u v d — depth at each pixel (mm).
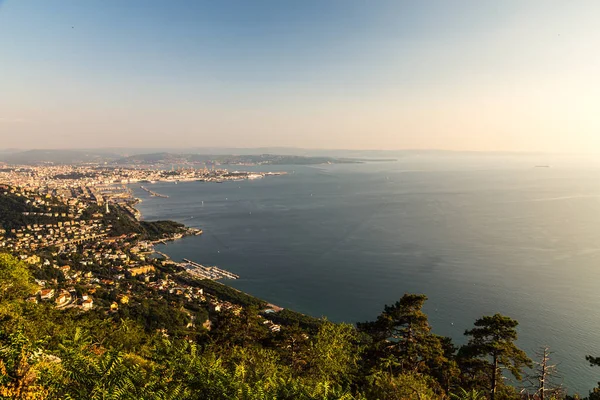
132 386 11438
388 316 27969
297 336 27641
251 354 22078
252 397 12406
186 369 12938
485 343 24797
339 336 26188
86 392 10680
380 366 24391
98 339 24812
